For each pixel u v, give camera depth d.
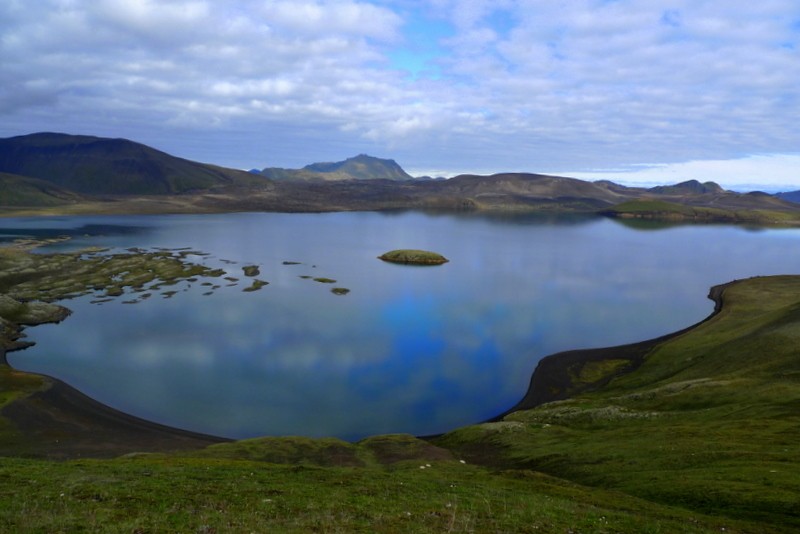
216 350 94.00
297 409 72.00
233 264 186.62
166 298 131.88
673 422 53.75
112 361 87.94
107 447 57.59
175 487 28.06
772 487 31.14
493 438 57.53
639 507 30.33
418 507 26.27
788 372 62.41
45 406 68.69
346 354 93.19
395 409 72.94
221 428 66.44
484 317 118.75
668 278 170.88
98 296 133.12
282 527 21.47
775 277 152.50
